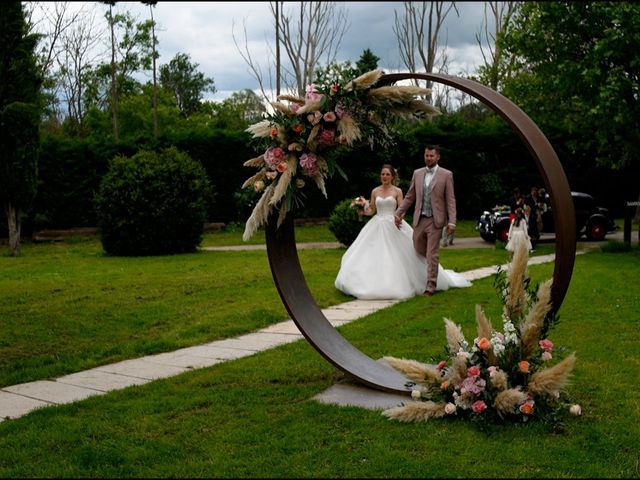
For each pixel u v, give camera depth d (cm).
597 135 1448
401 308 834
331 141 494
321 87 485
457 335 450
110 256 1485
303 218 2284
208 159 2198
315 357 600
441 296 916
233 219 2245
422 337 666
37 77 1530
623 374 512
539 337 430
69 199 2020
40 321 787
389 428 409
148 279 1074
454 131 2377
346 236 1519
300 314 529
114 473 352
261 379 534
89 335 734
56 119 3719
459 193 2358
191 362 615
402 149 2188
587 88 1445
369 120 506
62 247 1766
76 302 898
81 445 396
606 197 2394
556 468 347
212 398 480
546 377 409
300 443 387
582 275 1034
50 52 3078
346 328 726
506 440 386
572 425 407
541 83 1541
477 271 1179
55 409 465
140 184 1470
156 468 356
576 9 1413
